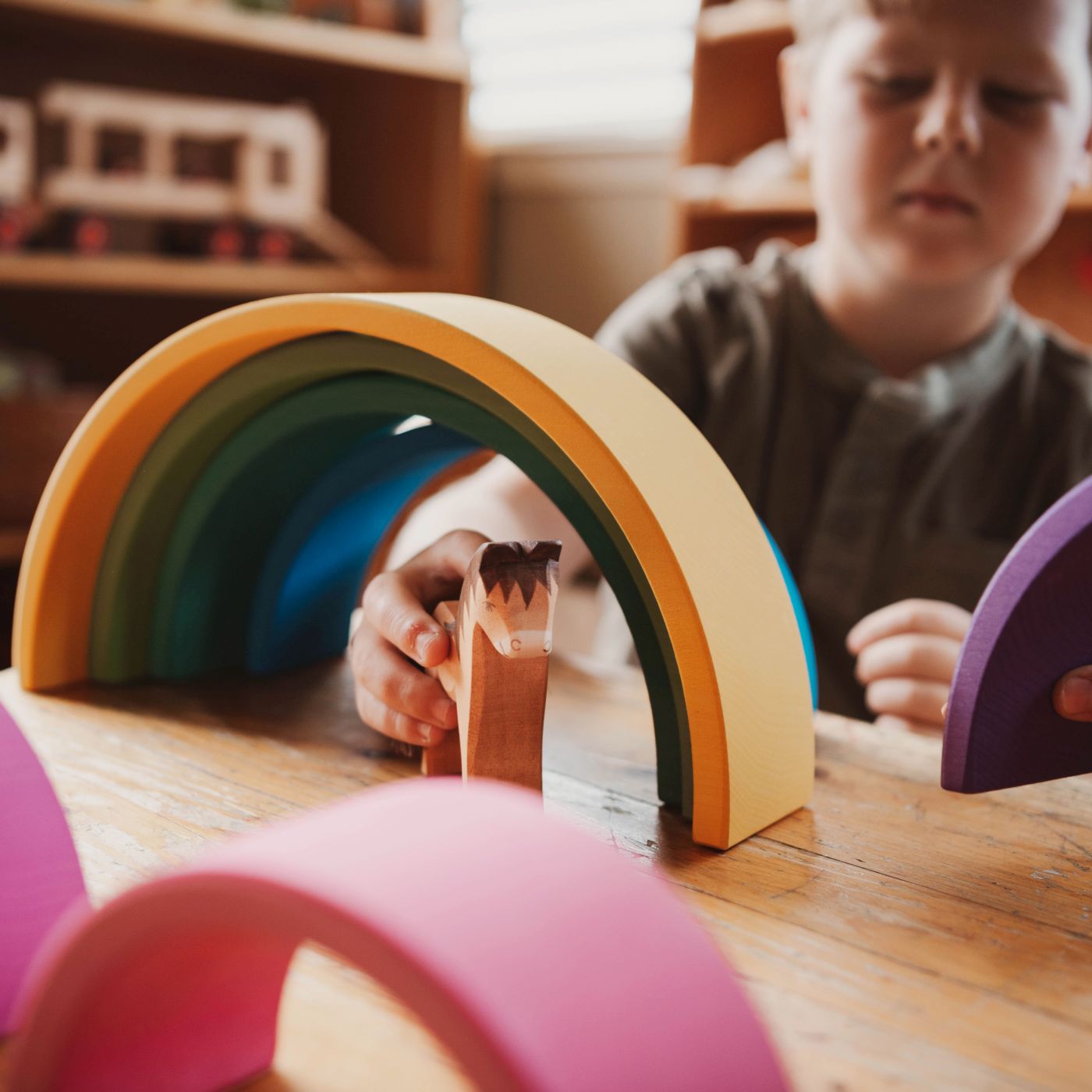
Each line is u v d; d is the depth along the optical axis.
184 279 1.58
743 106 1.58
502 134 2.12
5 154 1.44
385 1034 0.31
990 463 1.07
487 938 0.21
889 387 1.02
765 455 1.09
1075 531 0.40
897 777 0.52
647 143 1.90
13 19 1.53
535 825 0.25
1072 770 0.46
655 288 1.22
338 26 1.70
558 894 0.23
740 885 0.40
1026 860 0.43
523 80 2.09
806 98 1.07
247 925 0.20
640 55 1.98
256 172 1.62
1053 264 1.43
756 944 0.36
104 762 0.50
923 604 0.73
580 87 2.05
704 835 0.44
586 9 2.01
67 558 0.59
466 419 0.49
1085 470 1.05
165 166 1.55
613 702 0.61
